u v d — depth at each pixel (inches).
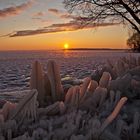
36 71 73.8
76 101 66.4
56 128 53.7
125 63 118.9
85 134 50.8
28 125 55.4
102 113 61.9
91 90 76.5
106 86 79.1
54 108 62.9
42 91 73.9
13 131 52.4
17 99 87.0
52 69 76.4
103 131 50.1
